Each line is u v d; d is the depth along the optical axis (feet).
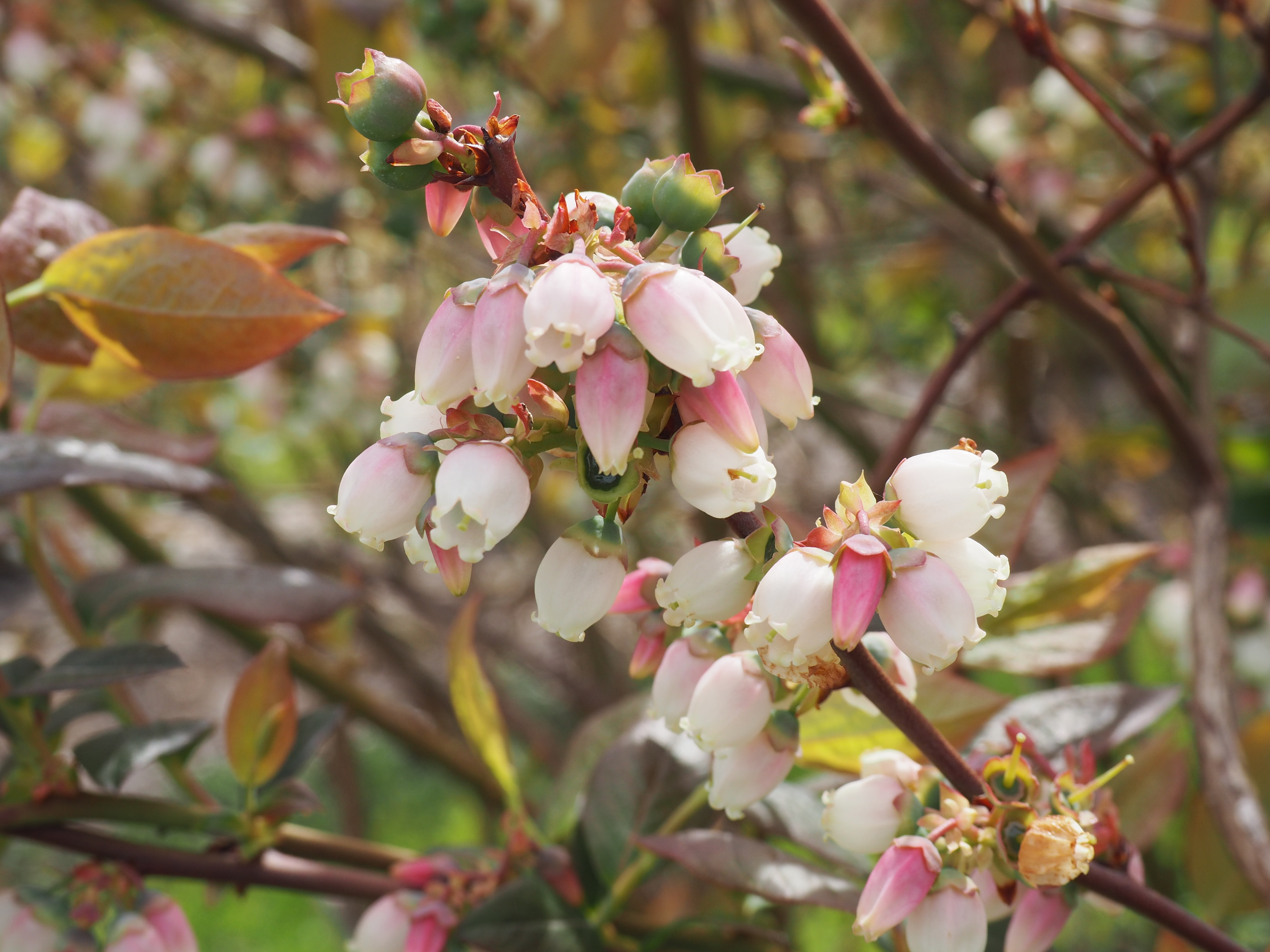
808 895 0.75
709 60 1.98
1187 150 1.00
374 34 1.60
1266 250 2.24
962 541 0.63
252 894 3.73
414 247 1.74
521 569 2.98
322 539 3.01
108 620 0.94
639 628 0.73
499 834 1.82
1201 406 1.22
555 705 3.13
